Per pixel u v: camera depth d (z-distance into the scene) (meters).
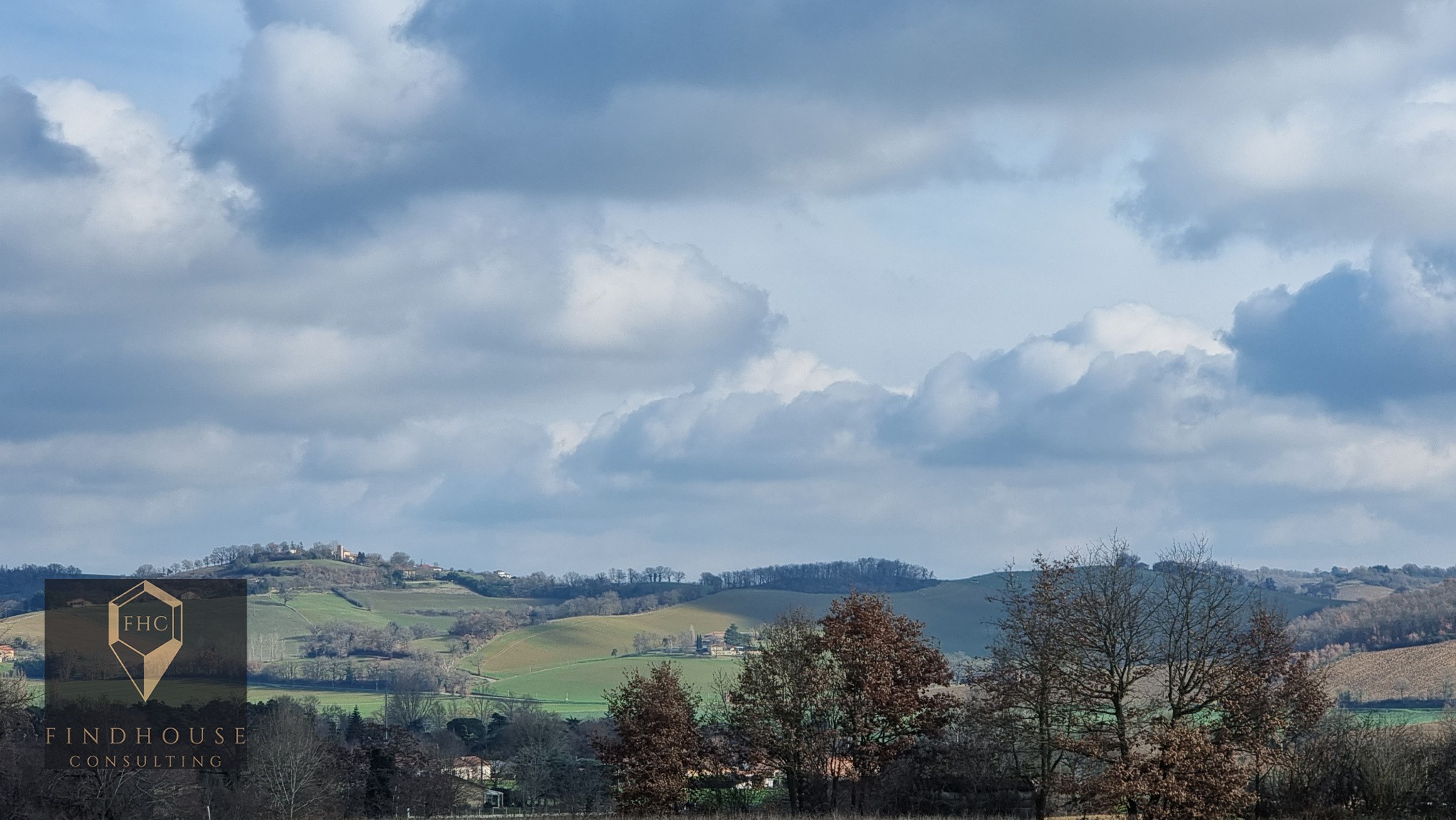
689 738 63.00
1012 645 56.12
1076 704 50.16
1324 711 52.94
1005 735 56.97
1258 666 50.06
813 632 66.31
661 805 60.88
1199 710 48.47
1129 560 52.56
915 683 62.69
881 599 65.00
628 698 64.06
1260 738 47.25
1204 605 49.88
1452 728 52.88
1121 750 47.28
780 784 70.38
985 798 60.38
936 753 62.25
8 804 59.88
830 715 61.94
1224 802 42.75
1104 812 49.28
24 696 62.34
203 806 71.19
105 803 62.97
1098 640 49.56
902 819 54.62
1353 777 51.00
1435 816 49.34
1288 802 50.53
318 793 81.06
